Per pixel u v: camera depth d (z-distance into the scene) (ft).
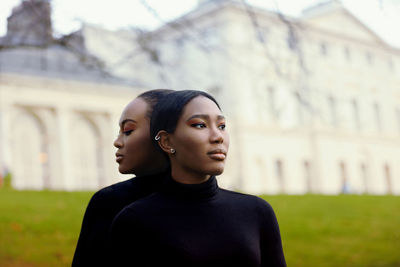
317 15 143.74
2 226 29.63
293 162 137.39
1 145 90.02
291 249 29.58
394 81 169.99
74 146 102.06
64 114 99.76
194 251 4.81
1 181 58.59
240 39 68.85
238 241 4.96
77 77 101.86
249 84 123.44
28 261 25.61
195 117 4.82
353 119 156.66
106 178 104.73
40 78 96.12
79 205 38.40
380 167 163.12
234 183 120.06
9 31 24.71
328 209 41.34
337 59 150.92
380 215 39.19
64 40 24.38
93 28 24.81
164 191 5.09
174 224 4.89
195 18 26.07
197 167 4.84
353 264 27.14
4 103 91.76
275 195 51.24
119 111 106.52
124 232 4.94
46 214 33.78
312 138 143.13
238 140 124.16
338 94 149.38
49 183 97.40
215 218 4.99
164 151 5.13
